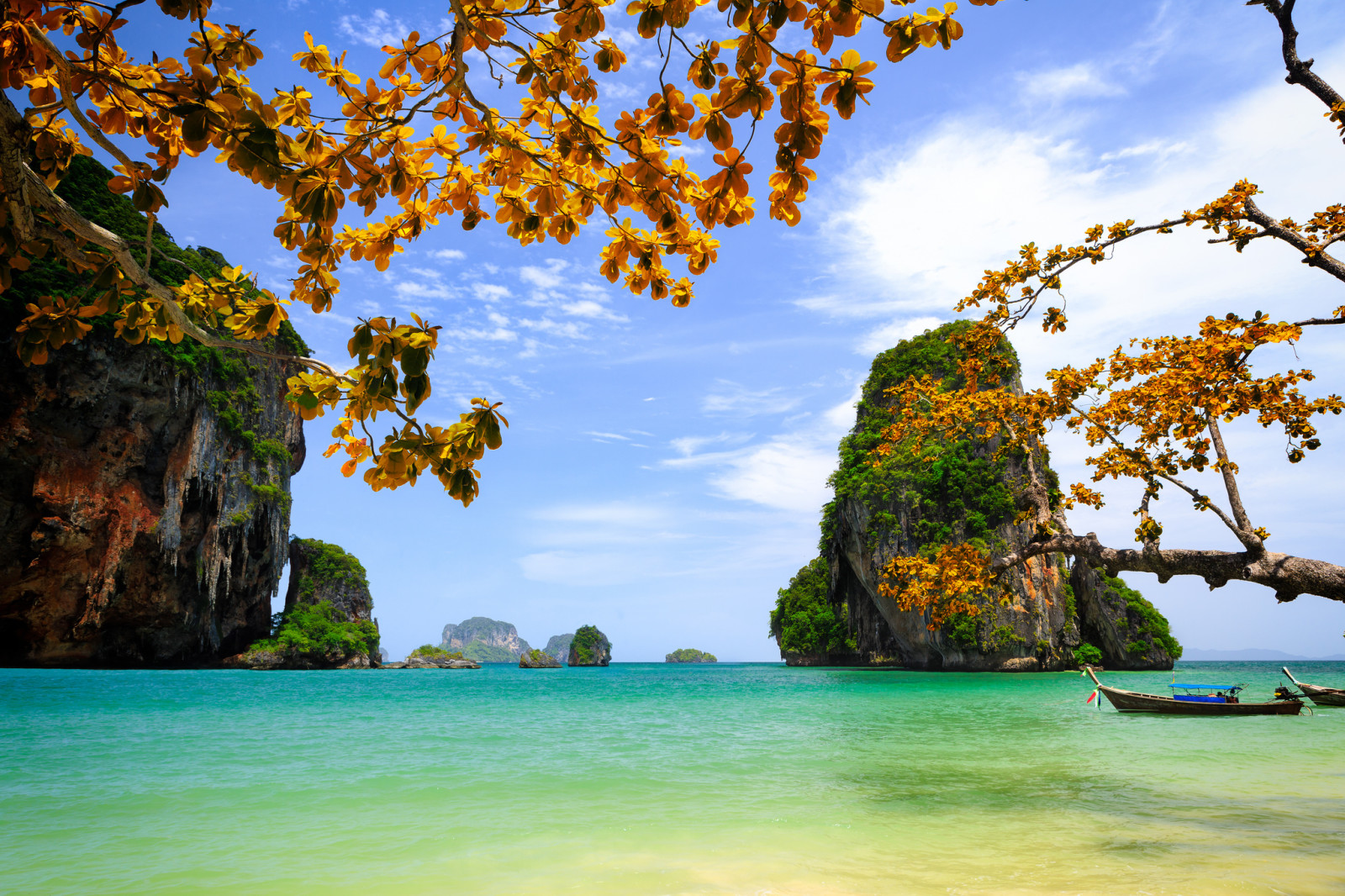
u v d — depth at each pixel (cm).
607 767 1248
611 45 245
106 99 212
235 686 4038
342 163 232
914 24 191
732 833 801
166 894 617
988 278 872
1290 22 574
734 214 231
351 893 615
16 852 742
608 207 254
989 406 948
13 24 186
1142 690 3738
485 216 280
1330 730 1733
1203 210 699
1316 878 627
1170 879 629
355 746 1524
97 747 1474
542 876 658
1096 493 855
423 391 227
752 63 200
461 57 228
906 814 885
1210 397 651
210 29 209
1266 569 601
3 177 196
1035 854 711
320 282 260
